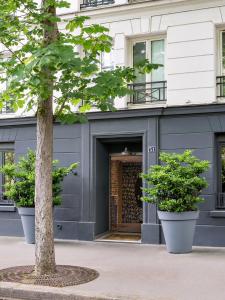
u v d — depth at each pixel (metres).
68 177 13.74
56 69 7.54
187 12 12.62
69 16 13.87
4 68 9.26
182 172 11.12
